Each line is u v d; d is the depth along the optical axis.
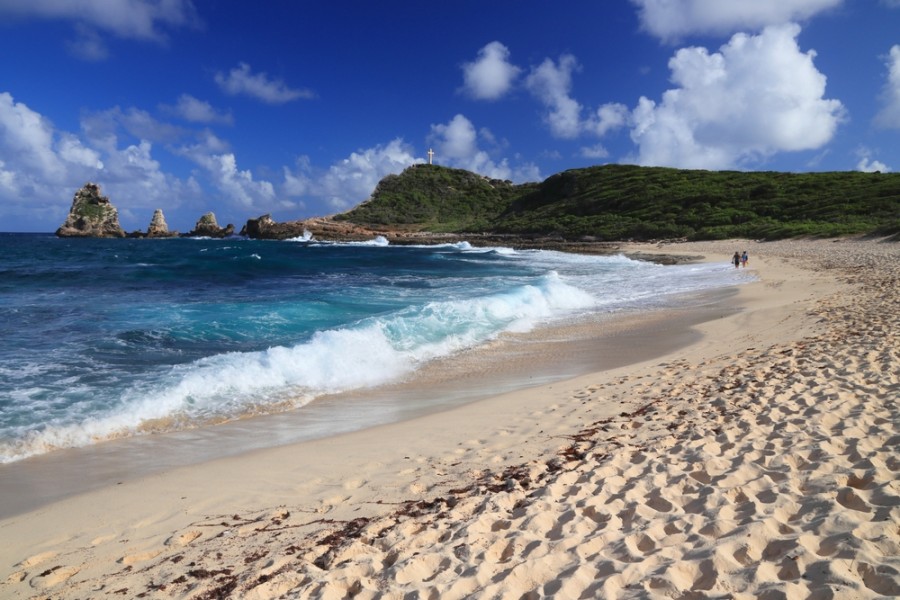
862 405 5.34
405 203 95.38
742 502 3.62
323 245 62.62
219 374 8.41
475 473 4.88
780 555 2.87
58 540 4.06
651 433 5.43
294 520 4.20
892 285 14.20
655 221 53.69
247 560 3.62
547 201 79.44
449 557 3.31
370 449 5.72
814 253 28.81
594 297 18.33
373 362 10.01
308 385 8.73
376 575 3.21
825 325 10.05
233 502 4.59
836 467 3.95
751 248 35.84
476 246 56.88
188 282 21.97
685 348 10.15
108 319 12.70
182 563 3.64
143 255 40.16
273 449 5.88
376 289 19.75
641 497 3.96
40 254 40.50
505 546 3.39
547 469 4.78
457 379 9.15
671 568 2.84
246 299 16.58
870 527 2.97
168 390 7.73
